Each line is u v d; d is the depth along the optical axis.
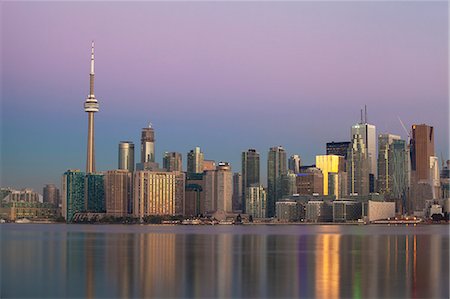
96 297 132.62
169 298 131.62
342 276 166.25
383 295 135.38
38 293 139.12
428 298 133.12
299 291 139.75
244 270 180.25
